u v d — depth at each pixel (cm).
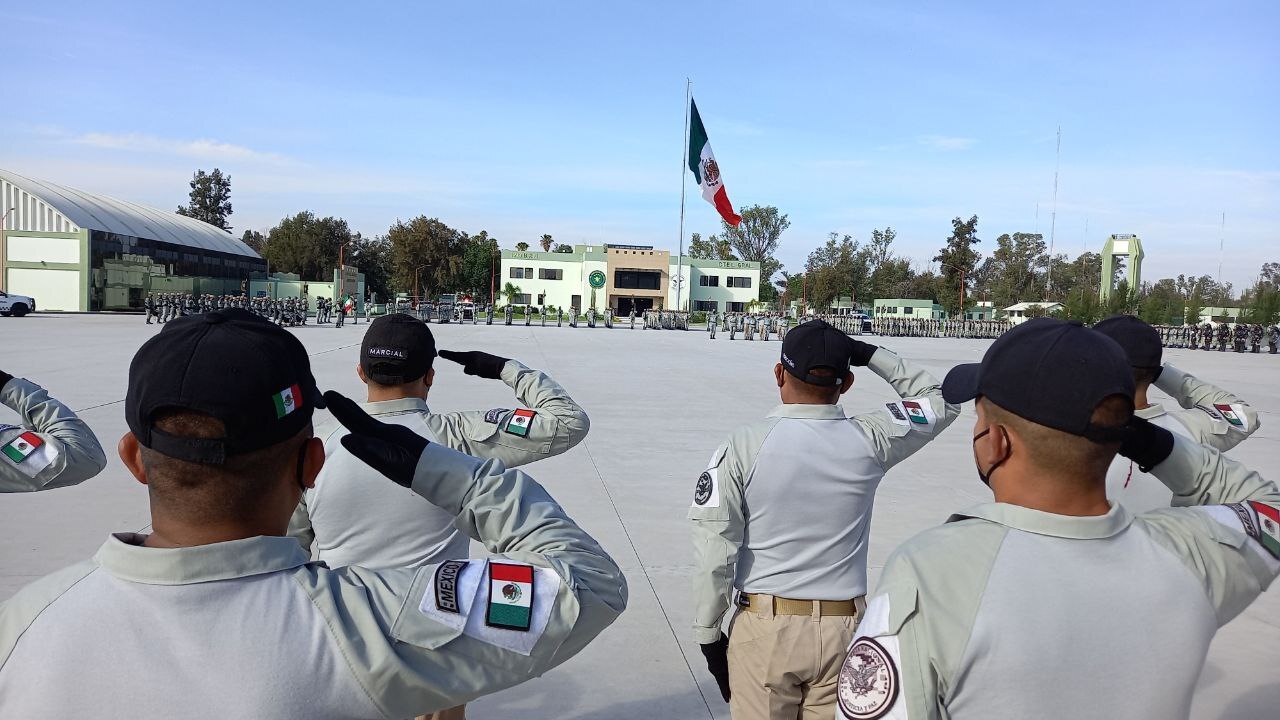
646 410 1171
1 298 3844
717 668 250
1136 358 260
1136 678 119
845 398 1441
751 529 235
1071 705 117
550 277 7294
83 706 101
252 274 6512
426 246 8012
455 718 220
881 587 130
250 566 110
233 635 105
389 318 236
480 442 233
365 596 113
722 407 1224
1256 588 135
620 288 7250
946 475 771
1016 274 9988
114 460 728
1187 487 160
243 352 110
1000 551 125
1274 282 10112
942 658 119
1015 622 118
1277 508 143
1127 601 122
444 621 112
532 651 116
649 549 536
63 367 1464
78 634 103
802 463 228
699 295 7375
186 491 110
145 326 2969
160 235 5409
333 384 1345
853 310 8250
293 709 104
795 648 229
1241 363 2867
